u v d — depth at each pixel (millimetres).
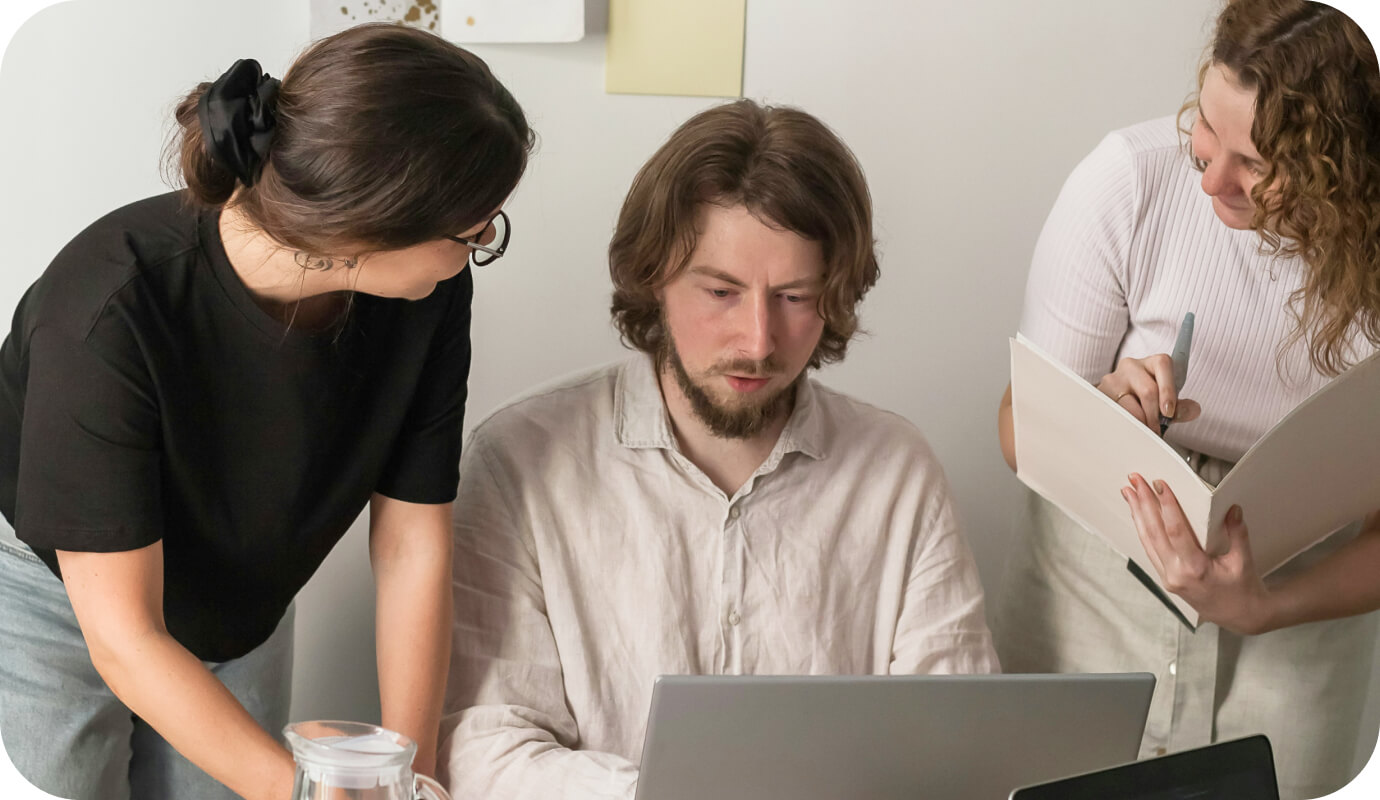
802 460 1377
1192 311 1438
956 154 1915
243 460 1198
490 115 981
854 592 1375
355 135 934
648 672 1307
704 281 1239
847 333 1354
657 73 1813
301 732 795
